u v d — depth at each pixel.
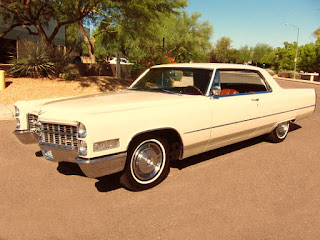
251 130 5.21
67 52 15.60
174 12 15.48
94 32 22.11
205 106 4.33
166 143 4.04
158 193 3.82
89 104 3.77
